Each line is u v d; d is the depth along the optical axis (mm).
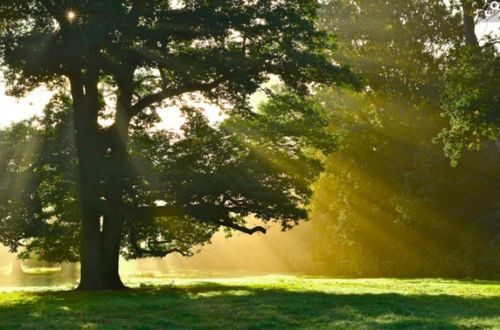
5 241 21516
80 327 12555
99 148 22188
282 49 23250
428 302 17484
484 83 23016
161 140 25188
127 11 20688
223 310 15477
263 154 26312
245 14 22047
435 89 43188
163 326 12523
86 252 25109
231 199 24469
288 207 24781
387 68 45406
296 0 24297
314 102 29062
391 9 44156
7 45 20453
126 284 32406
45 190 22375
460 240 43406
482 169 42562
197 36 22156
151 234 29469
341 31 44438
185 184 22875
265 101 28094
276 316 14039
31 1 20812
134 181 21578
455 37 43625
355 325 12195
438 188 43250
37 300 20062
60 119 24438
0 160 22656
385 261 50281
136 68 24984
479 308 15688
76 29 19906
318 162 27484
